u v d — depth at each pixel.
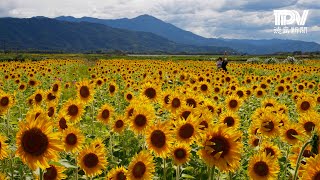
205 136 5.14
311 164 4.79
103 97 19.70
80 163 7.26
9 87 23.78
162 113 13.43
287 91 20.97
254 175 6.59
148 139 7.25
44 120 4.87
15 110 15.38
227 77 24.31
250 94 18.36
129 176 6.84
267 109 10.34
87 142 10.09
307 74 37.31
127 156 9.91
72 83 22.89
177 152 7.12
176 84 25.34
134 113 8.82
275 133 8.72
